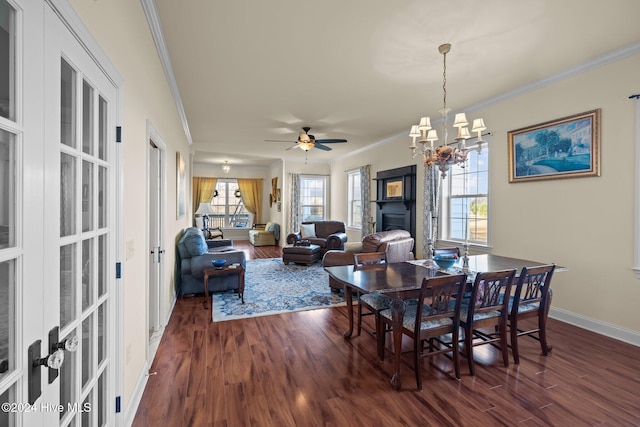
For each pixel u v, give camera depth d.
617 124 2.86
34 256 0.86
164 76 3.03
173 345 2.80
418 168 5.45
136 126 1.95
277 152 7.94
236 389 2.13
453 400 2.01
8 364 0.78
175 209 4.13
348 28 2.49
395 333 2.17
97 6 1.27
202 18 2.36
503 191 3.93
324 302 4.04
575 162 3.15
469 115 4.40
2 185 0.77
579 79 3.13
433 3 2.18
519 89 3.67
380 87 3.67
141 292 2.13
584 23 2.41
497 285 2.37
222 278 4.35
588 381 2.22
